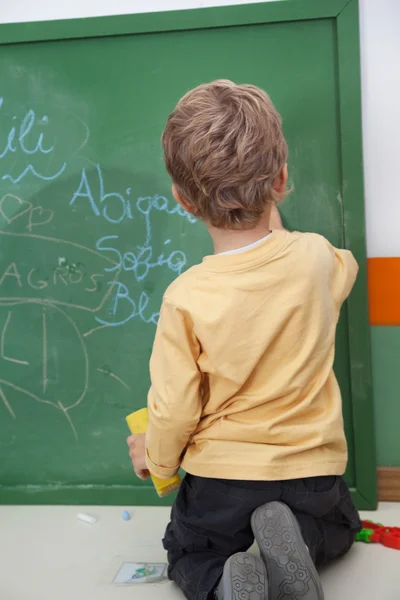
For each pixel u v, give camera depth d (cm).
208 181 99
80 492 146
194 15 138
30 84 145
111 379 145
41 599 106
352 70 135
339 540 109
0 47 145
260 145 99
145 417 120
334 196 138
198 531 104
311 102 137
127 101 142
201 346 102
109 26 140
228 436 101
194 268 105
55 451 147
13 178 146
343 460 104
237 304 97
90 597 106
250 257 100
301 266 100
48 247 146
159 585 110
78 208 145
